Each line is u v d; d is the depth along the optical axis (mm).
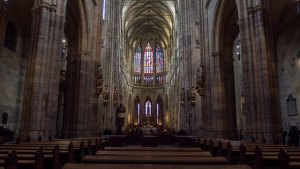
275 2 23391
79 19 23906
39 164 6281
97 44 26656
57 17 16766
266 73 14617
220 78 23516
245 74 15672
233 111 23891
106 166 4125
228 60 25141
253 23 15617
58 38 16750
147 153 6809
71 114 23188
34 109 14938
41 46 15656
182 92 39719
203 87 25656
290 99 24188
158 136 29250
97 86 26047
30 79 15320
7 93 23328
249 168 4133
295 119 23391
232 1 22422
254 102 14984
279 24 25562
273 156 7648
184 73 38156
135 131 41688
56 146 7707
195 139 20797
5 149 8391
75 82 23703
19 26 25375
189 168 4062
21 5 24578
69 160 8969
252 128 14867
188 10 37000
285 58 25203
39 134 14953
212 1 24391
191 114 32844
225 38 25359
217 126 22984
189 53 35844
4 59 22969
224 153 10555
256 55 15258
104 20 36125
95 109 25469
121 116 40844
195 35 34281
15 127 24375
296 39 23828
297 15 23594
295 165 6121
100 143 15688
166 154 6512
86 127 23625
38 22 16016
